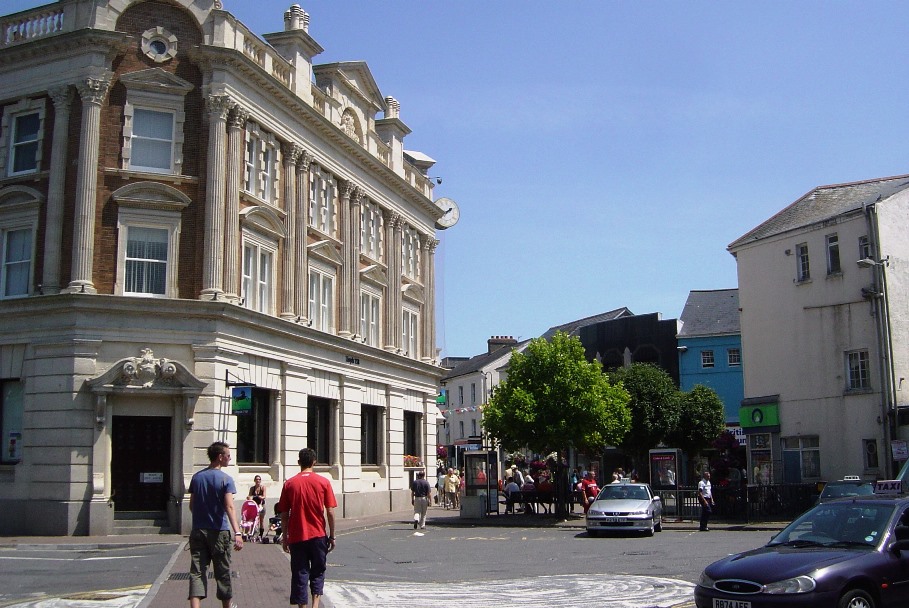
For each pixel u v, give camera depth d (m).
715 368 56.56
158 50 28.44
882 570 10.52
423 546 24.42
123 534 25.69
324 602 13.23
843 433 33.78
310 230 33.91
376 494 38.25
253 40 30.52
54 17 28.39
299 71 33.38
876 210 33.22
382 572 18.19
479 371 74.00
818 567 10.34
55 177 27.28
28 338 26.66
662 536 27.06
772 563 10.66
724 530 29.20
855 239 33.94
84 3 27.89
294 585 10.96
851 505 11.81
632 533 27.61
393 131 42.94
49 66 27.88
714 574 10.96
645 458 49.97
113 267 27.11
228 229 28.41
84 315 26.25
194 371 27.05
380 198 40.69
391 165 42.28
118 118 27.78
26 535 25.70
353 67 38.03
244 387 27.30
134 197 27.47
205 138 28.45
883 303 32.69
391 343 41.00
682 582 15.99
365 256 38.88
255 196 30.17
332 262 35.78
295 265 32.59
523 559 20.53
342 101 37.25
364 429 38.88
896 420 31.72
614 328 61.19
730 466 47.56
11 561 19.59
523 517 35.62
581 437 34.50
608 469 56.91
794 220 37.97
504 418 34.84
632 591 14.83
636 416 48.53
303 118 33.28
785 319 36.81
